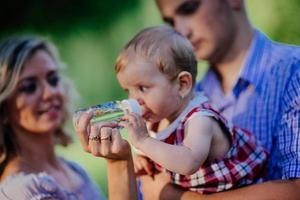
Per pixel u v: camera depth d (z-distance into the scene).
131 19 6.97
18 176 3.20
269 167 2.70
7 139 3.47
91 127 2.32
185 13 3.06
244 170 2.48
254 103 2.80
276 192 2.43
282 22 6.18
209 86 3.09
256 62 2.82
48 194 3.12
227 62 3.03
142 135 2.28
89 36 7.09
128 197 2.39
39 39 3.59
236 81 2.85
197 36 3.04
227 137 2.45
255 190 2.45
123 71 2.45
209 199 2.46
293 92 2.58
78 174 3.76
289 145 2.52
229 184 2.47
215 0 2.99
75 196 3.56
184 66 2.45
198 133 2.32
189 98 2.47
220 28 3.01
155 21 6.88
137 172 2.64
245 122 2.82
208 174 2.45
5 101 3.45
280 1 6.18
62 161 3.78
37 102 3.50
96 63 7.07
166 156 2.23
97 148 2.33
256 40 2.89
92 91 7.06
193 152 2.26
